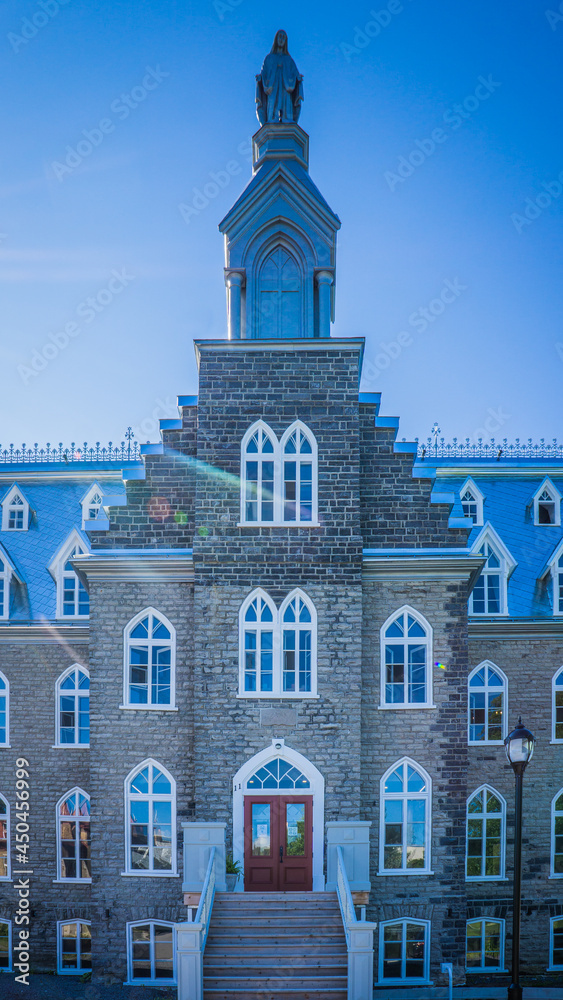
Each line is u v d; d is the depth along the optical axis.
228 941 20.67
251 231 27.16
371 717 24.97
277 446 24.83
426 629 25.16
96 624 25.14
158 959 24.92
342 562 24.52
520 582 30.56
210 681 24.22
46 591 30.34
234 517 24.64
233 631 24.34
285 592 24.45
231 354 25.09
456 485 33.59
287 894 22.20
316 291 27.19
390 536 25.34
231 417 24.95
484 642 29.58
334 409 24.95
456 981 24.75
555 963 28.55
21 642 29.42
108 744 24.95
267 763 24.09
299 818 24.03
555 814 29.14
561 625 29.39
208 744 24.06
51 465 34.81
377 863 24.78
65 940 28.31
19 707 29.23
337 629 24.38
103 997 24.00
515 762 18.16
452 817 24.89
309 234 27.06
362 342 25.03
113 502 25.58
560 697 29.53
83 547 30.11
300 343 25.09
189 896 22.52
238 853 23.75
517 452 35.78
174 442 25.75
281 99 27.72
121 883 24.81
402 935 24.89
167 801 24.84
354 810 23.88
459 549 25.23
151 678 25.11
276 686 24.17
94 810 24.88
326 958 20.17
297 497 24.77
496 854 28.97
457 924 24.80
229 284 27.06
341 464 24.83
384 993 24.48
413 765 24.91
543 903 28.70
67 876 28.61
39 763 29.02
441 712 25.00
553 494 32.56
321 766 23.98
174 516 25.52
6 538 32.19
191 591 25.11
